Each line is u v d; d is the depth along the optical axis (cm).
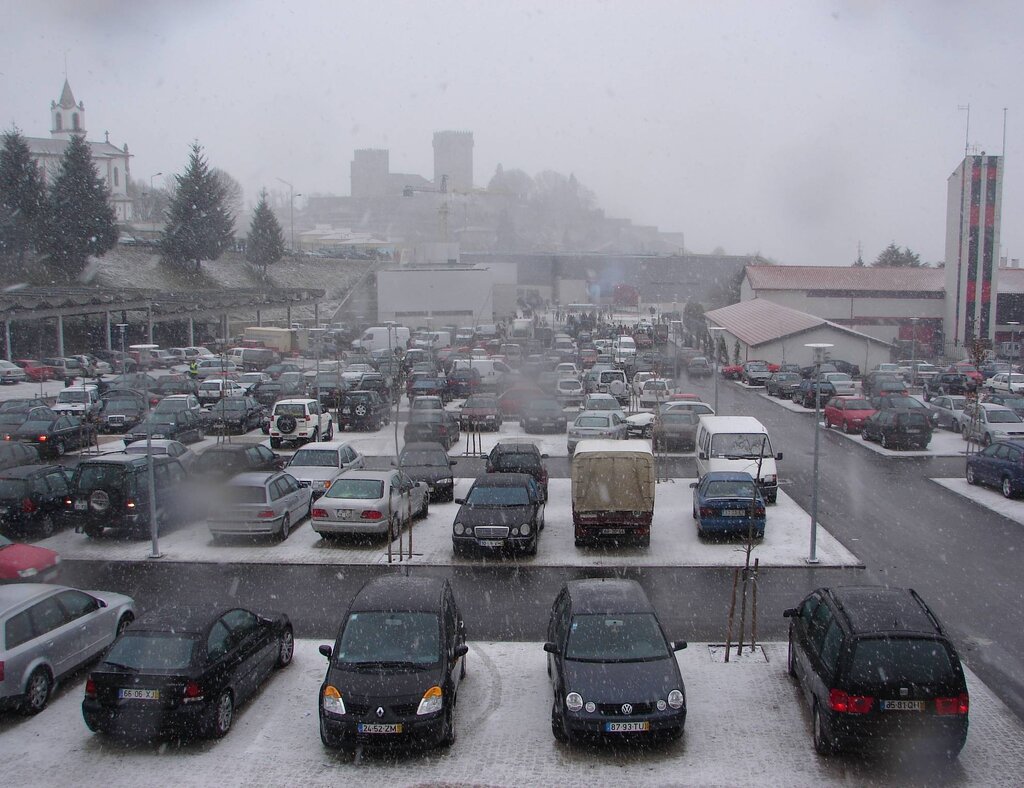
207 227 8288
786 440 3338
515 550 1773
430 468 2341
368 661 1028
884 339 7338
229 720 1063
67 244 6725
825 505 2256
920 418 3103
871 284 7500
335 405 3962
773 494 2239
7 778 954
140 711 994
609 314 9856
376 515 1852
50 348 6262
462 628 1223
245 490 1895
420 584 1181
